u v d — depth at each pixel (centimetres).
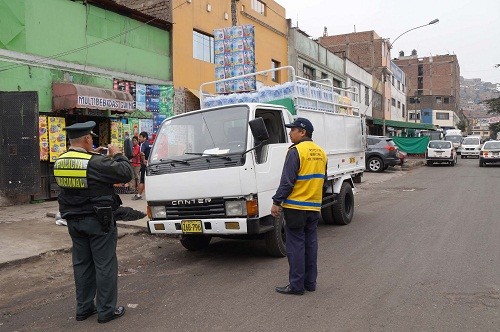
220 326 411
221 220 581
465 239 734
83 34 1248
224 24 1886
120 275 596
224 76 1452
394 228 848
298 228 485
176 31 1599
